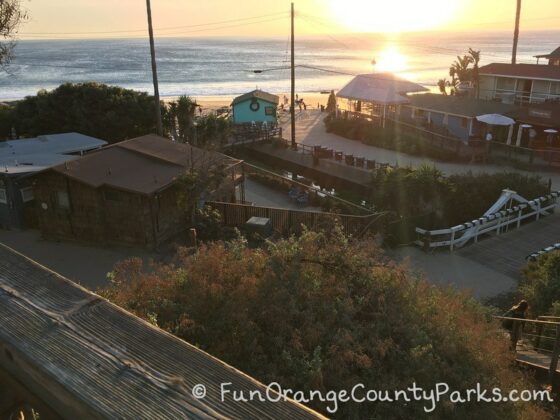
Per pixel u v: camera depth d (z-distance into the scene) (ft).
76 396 4.36
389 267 19.24
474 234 55.98
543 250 49.83
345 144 123.54
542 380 25.23
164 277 19.10
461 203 61.36
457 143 104.22
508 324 31.30
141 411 4.15
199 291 16.01
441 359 16.52
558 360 27.30
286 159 105.19
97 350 4.87
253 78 398.42
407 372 14.93
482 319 23.32
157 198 54.08
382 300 17.49
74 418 4.51
